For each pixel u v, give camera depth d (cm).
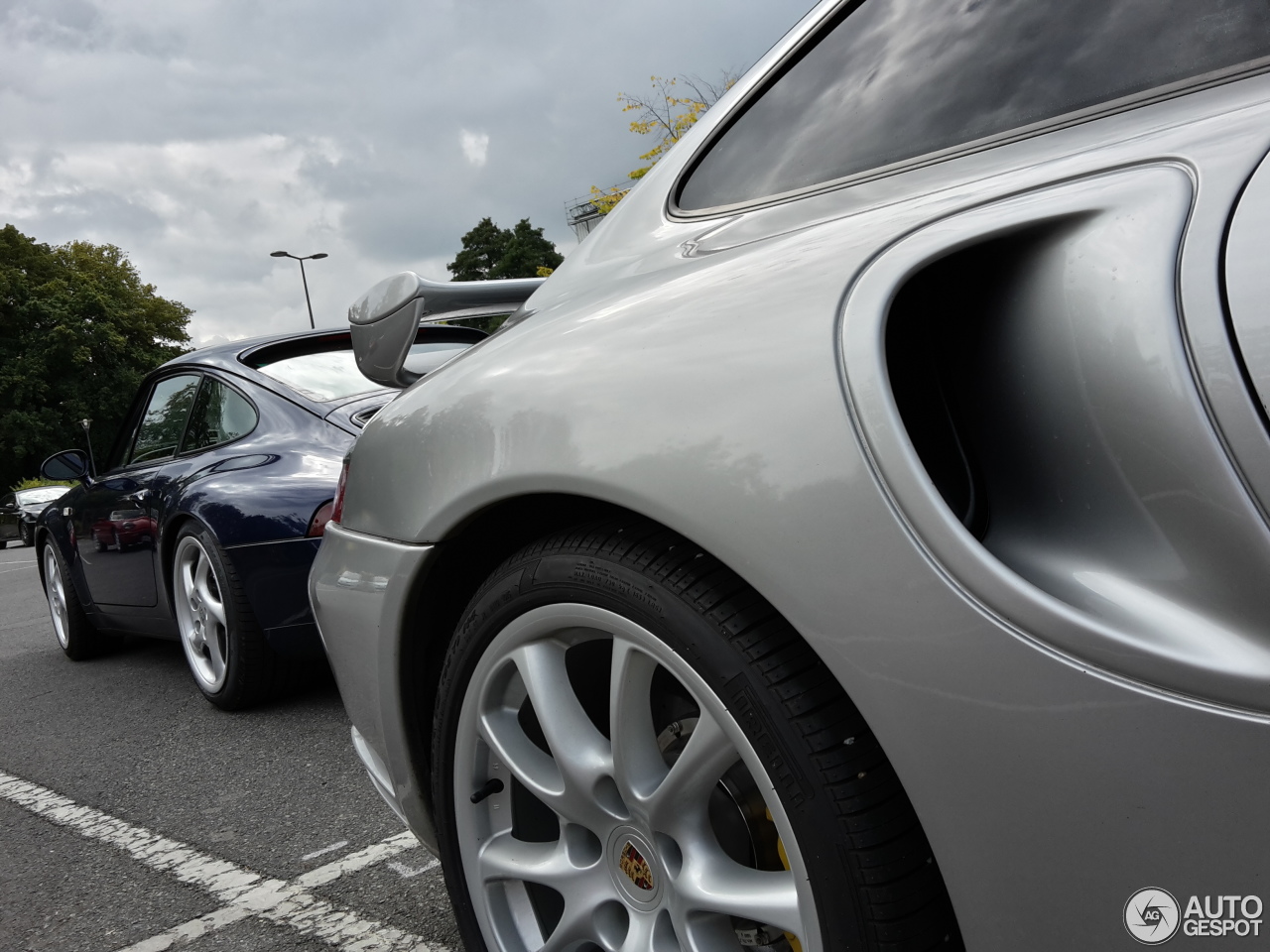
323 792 259
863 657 83
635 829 112
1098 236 82
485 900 131
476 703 129
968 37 114
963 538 80
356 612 144
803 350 92
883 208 103
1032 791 75
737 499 92
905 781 82
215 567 316
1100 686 72
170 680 416
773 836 105
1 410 4219
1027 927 77
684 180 144
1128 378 77
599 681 129
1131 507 77
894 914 87
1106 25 101
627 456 101
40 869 227
